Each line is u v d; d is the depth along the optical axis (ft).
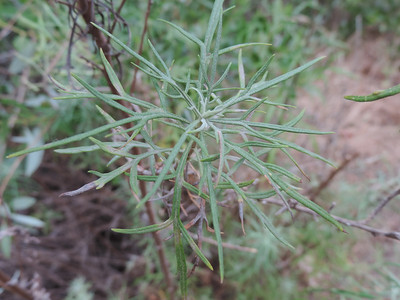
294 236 1.39
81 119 1.27
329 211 0.73
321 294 1.48
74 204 1.47
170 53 1.34
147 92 1.08
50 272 1.52
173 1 1.41
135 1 1.36
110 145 0.43
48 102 1.26
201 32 1.43
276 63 1.39
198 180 0.60
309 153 0.42
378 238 1.68
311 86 1.51
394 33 2.75
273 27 1.47
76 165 1.39
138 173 0.61
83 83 0.39
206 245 1.23
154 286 1.40
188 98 0.48
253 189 1.15
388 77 2.44
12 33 1.63
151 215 0.91
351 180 1.72
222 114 0.49
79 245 1.52
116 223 1.48
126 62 1.07
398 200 1.39
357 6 2.68
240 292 1.45
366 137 2.04
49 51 1.22
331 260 1.48
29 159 1.26
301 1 2.09
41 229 1.58
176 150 0.39
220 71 1.31
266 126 0.44
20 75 1.44
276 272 1.49
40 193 1.51
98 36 0.68
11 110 1.28
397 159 1.92
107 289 1.45
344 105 1.77
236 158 0.53
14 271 1.45
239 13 1.48
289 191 0.40
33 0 1.27
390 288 1.10
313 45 1.76
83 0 0.64
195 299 1.35
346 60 2.57
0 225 1.23
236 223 1.27
